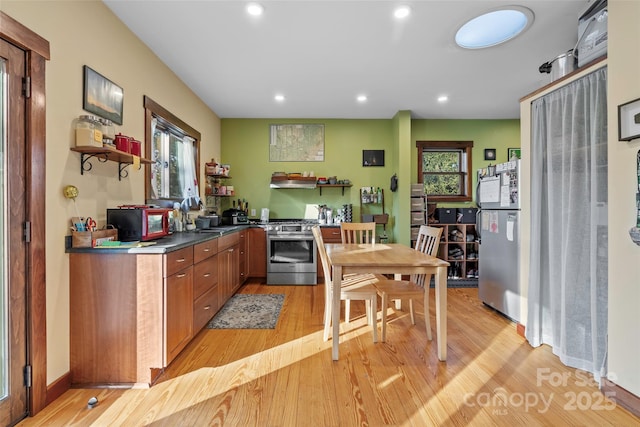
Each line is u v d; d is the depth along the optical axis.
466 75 3.40
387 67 3.20
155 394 1.81
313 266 4.40
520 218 2.75
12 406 1.53
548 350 2.37
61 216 1.81
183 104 3.57
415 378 1.97
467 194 5.12
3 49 1.47
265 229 4.52
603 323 1.91
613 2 1.71
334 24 2.44
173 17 2.34
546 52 2.89
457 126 5.11
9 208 1.52
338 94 3.98
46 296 1.70
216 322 2.93
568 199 2.15
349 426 1.53
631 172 1.63
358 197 5.08
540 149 2.44
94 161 2.09
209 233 3.00
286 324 2.89
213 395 1.79
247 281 4.61
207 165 4.29
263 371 2.05
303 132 5.05
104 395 1.80
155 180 3.10
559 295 2.27
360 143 5.09
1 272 1.51
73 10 1.87
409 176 4.66
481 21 2.46
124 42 2.41
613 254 1.73
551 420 1.58
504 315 3.13
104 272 1.90
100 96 2.11
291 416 1.60
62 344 1.82
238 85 3.67
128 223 2.21
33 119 1.60
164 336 1.91
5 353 1.52
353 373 2.03
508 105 4.42
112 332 1.90
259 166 5.04
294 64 3.12
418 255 2.51
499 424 1.55
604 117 1.90
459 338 2.58
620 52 1.67
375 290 2.45
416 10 2.27
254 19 2.37
